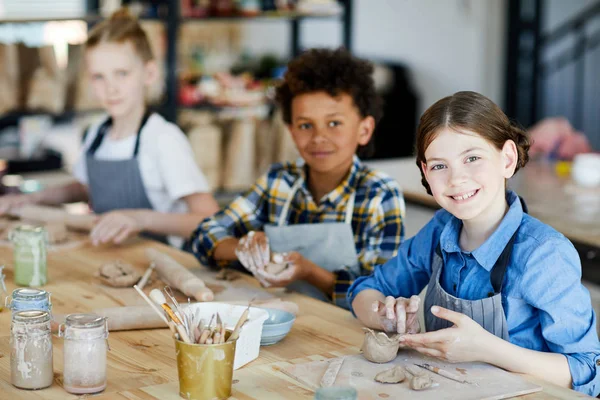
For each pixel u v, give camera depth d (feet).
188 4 15.80
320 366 5.03
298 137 7.84
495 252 5.32
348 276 7.38
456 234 5.59
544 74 21.86
